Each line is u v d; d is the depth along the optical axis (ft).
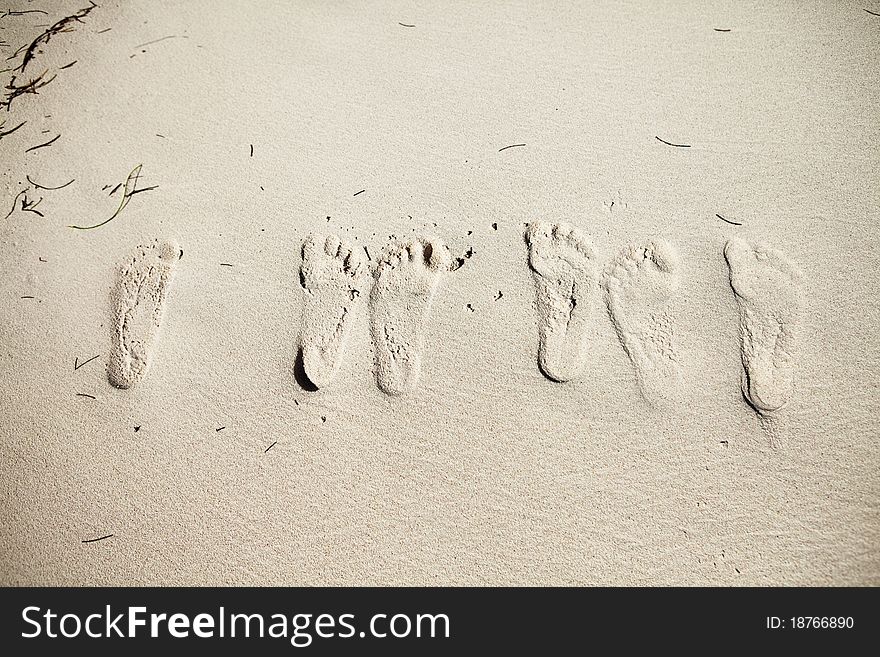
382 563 4.50
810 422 4.46
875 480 4.34
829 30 5.43
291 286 5.07
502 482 4.55
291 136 5.53
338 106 5.60
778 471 4.42
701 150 5.13
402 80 5.64
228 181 5.41
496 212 5.09
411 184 5.25
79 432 4.90
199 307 5.08
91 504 4.75
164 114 5.72
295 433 4.76
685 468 4.47
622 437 4.55
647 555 4.38
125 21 6.06
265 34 5.96
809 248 4.80
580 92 5.43
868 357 4.54
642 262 4.84
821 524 4.32
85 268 5.27
